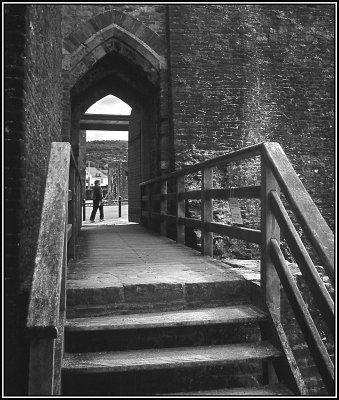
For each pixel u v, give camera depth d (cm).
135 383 308
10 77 313
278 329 304
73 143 1051
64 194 295
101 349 309
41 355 212
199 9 933
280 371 291
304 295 343
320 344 254
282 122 964
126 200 3297
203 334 328
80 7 909
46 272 235
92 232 947
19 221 309
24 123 319
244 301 358
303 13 1002
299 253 270
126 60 949
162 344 320
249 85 938
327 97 995
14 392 302
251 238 359
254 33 966
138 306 341
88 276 388
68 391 296
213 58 926
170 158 919
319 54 1001
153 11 942
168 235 895
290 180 290
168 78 930
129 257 527
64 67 886
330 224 973
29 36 334
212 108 912
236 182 897
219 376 321
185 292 353
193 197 586
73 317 327
